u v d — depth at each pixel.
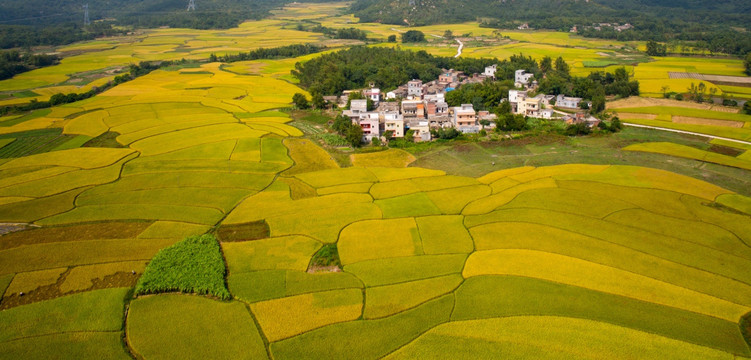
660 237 78.25
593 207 88.88
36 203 96.19
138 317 61.84
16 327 60.19
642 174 105.75
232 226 85.69
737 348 54.81
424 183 102.88
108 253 77.06
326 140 139.62
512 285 66.50
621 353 54.00
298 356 54.69
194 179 107.81
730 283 66.38
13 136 145.25
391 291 65.81
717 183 101.94
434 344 56.00
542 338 56.50
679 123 150.75
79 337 58.50
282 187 102.56
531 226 82.06
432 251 75.25
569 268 70.06
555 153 124.50
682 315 60.34
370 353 54.97
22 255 76.31
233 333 58.47
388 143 137.00
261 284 67.88
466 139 137.88
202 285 66.69
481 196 95.25
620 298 63.59
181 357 54.88
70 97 194.12
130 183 106.12
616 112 166.88
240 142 135.25
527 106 163.62
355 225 84.00
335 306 62.91
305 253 75.81
